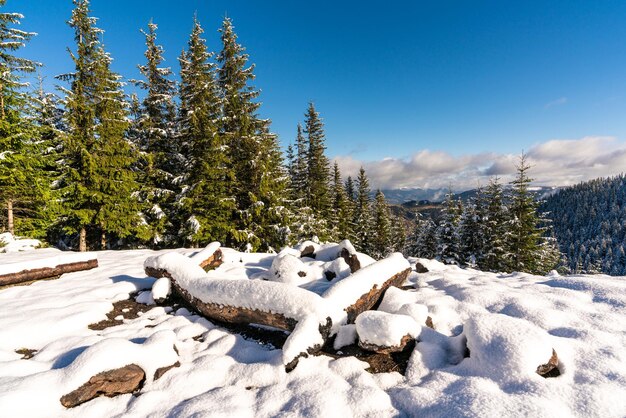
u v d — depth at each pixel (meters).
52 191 15.38
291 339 4.20
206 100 17.55
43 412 3.26
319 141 29.39
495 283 6.88
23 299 6.57
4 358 4.29
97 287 7.52
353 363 4.19
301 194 29.78
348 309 5.17
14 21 14.27
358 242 37.84
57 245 20.95
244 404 3.53
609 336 4.23
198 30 17.30
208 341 5.18
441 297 6.00
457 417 2.98
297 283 6.86
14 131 15.20
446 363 4.13
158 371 4.06
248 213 17.48
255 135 18.91
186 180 17.66
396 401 3.50
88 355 3.76
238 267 8.91
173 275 6.69
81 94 15.75
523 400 3.09
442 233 26.08
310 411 3.30
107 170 16.00
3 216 17.08
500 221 23.64
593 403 3.05
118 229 16.70
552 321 4.80
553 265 30.52
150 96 18.38
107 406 3.53
